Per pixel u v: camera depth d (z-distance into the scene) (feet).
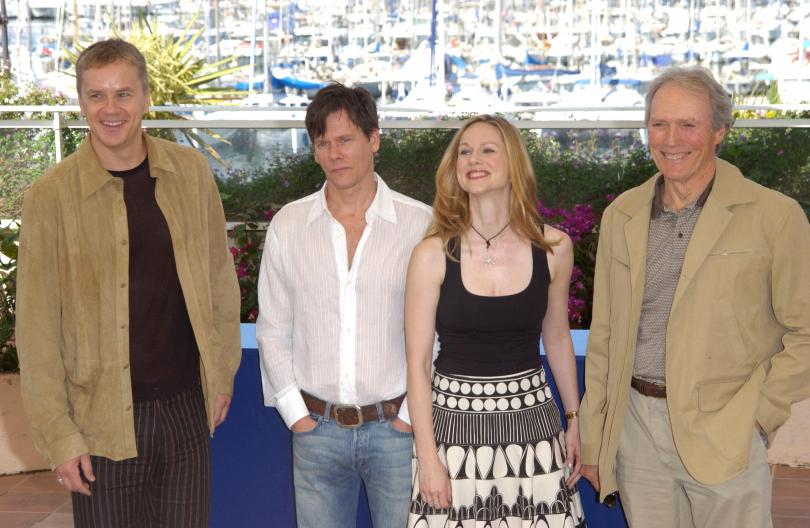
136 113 7.22
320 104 7.68
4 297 14.87
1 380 14.25
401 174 22.90
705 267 7.22
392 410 7.92
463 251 7.52
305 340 8.02
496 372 7.50
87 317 7.33
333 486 8.18
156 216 7.45
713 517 7.41
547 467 7.55
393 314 7.89
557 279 7.82
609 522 9.94
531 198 7.60
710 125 7.13
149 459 7.56
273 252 8.13
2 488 13.91
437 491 7.44
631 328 7.54
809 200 21.84
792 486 13.64
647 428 7.58
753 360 7.31
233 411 10.00
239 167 22.98
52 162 22.09
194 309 7.57
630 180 22.45
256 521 10.18
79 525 7.61
